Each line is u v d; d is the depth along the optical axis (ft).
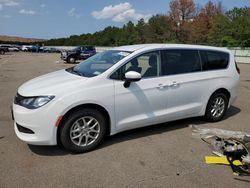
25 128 13.17
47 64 76.64
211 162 13.03
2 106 23.11
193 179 11.56
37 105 12.80
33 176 11.57
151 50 15.85
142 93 15.11
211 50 18.67
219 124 18.90
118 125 14.76
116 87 14.29
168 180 11.44
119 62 14.69
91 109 13.76
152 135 16.46
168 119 16.65
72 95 13.12
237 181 11.47
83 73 15.12
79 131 13.70
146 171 12.14
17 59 101.19
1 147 14.40
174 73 16.57
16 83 36.68
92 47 86.74
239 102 26.17
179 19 197.06
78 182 11.18
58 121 13.00
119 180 11.38
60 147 14.44
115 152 14.02
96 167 12.43
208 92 18.19
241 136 16.35
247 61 98.63
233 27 145.89
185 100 17.08
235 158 13.19
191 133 16.90
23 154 13.62
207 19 190.29
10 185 10.88
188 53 17.40
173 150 14.39
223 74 18.95
